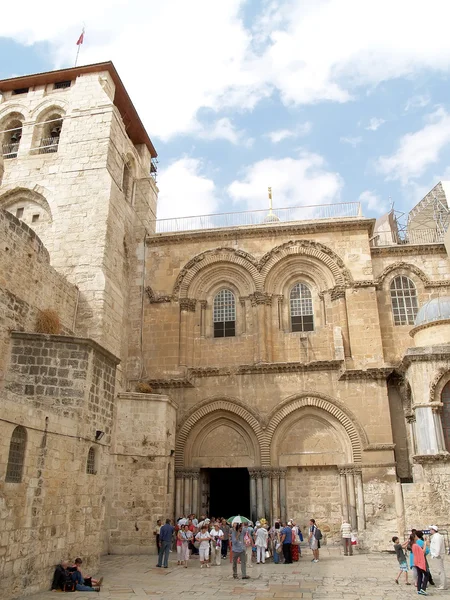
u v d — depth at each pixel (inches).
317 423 1153.4
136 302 1302.9
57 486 642.2
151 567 816.3
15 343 751.7
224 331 1285.7
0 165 933.8
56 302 978.1
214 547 858.8
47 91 1393.9
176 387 1209.4
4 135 1384.1
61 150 1256.2
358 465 1085.8
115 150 1270.9
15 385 726.5
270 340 1237.1
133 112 1457.9
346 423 1120.2
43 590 590.2
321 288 1272.1
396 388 1161.4
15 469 573.3
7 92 1429.6
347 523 958.4
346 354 1179.3
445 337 1087.6
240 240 1328.7
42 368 733.3
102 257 1117.7
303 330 1256.8
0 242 797.2
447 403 1016.9
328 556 929.5
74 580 611.8
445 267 1277.1
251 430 1161.4
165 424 1052.5
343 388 1146.0
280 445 1147.3
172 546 1036.5
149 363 1251.8
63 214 1180.5
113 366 829.2
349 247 1277.1
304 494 1115.3
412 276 1282.0
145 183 1439.5
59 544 634.8
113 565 831.7
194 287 1316.4
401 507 944.9
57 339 742.5
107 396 800.3
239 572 765.3
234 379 1195.3
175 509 1112.2
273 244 1310.3
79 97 1312.7
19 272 845.8
